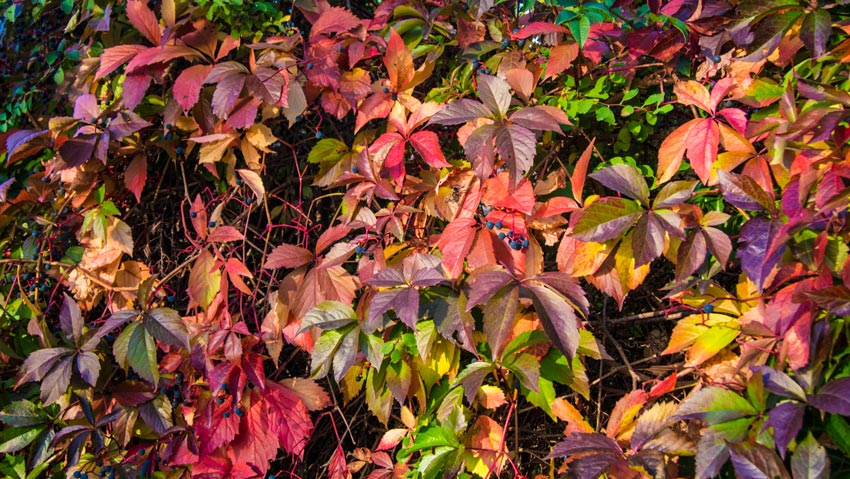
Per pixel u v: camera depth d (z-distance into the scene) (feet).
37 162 8.04
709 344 4.82
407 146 6.66
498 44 6.12
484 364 4.99
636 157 6.63
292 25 7.62
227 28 7.34
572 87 6.13
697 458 4.08
